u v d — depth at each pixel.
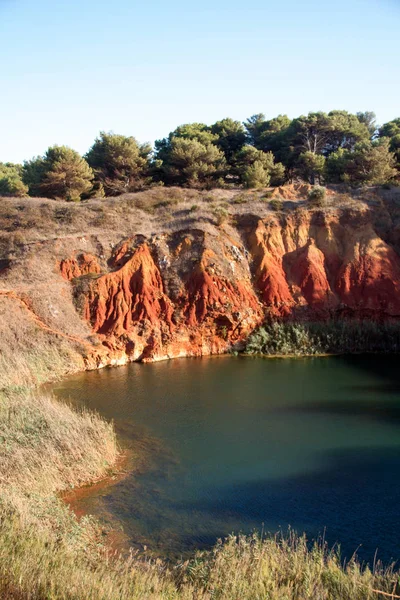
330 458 17.89
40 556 9.92
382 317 35.41
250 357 33.31
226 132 63.53
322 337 34.56
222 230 39.41
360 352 33.84
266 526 13.66
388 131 63.81
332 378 27.83
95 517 14.30
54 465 16.25
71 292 34.97
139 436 20.14
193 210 41.53
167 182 56.72
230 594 9.47
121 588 9.43
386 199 41.97
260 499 15.14
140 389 26.36
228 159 60.72
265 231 39.47
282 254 38.72
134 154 55.03
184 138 60.59
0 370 25.80
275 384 26.86
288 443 19.27
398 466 17.12
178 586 10.51
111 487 16.09
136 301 35.03
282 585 9.87
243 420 21.70
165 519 14.17
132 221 41.06
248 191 46.00
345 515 14.11
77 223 40.84
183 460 17.98
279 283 36.75
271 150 61.50
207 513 14.45
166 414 22.55
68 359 30.06
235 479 16.48
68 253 37.38
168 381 27.81
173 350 33.66
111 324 33.81
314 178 56.50
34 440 16.92
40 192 52.00
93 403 24.11
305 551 12.01
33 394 23.00
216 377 28.44
